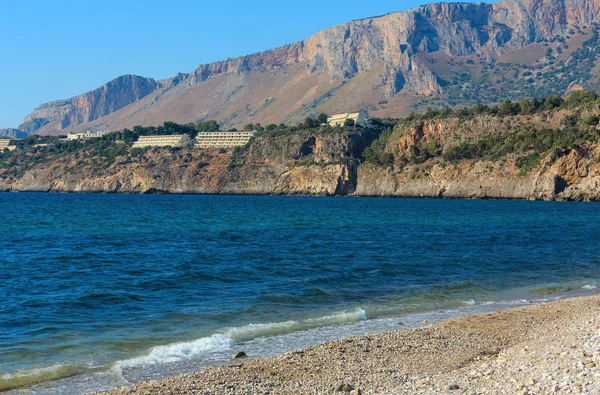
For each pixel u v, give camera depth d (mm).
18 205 185625
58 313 35562
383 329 31297
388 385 21688
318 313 35375
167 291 42562
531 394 19078
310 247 70688
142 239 81000
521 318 32562
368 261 57625
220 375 22906
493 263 56688
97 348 27891
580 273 51062
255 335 29953
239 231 94312
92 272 51469
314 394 20828
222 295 40906
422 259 59094
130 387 21547
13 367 25094
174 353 26703
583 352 23891
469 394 19703
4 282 46688
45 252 66000
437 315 34688
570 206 177625
